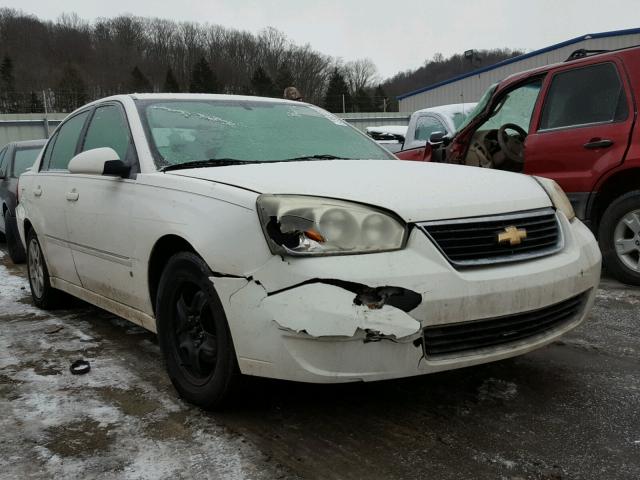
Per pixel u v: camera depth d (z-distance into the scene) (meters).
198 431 2.69
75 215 3.86
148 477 2.33
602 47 21.75
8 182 7.55
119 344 3.96
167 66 68.75
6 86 51.31
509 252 2.64
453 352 2.48
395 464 2.38
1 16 64.94
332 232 2.40
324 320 2.26
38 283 4.90
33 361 3.67
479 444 2.51
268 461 2.42
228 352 2.61
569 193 5.08
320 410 2.86
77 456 2.51
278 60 68.88
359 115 31.08
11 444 2.63
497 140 6.07
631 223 4.82
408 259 2.40
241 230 2.50
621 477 2.24
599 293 4.77
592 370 3.25
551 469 2.31
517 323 2.59
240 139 3.56
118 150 3.58
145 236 3.07
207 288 2.67
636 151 4.64
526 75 5.57
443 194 2.66
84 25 70.12
